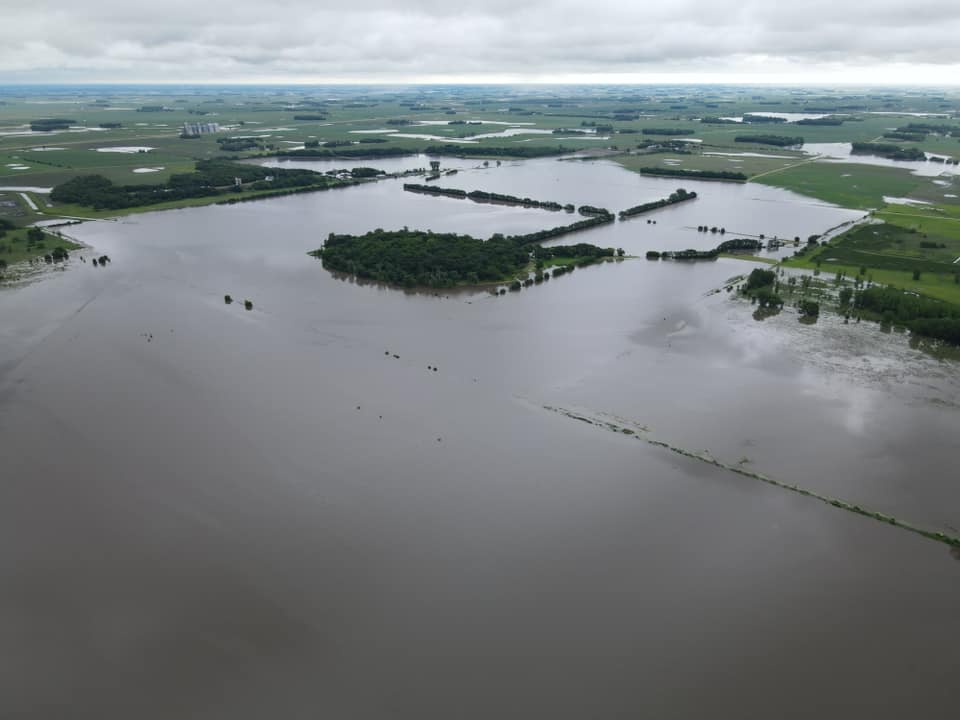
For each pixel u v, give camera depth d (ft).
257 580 191.21
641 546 203.00
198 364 317.63
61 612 181.78
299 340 346.54
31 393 290.56
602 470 236.63
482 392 290.15
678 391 289.12
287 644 172.35
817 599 183.73
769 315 375.04
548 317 376.89
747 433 257.14
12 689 160.97
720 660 167.22
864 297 380.37
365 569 194.80
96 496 225.56
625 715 154.30
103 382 300.40
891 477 230.07
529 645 171.94
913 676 162.30
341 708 156.15
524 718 153.79
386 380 301.84
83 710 156.15
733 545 202.69
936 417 266.57
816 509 216.13
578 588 188.55
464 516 215.31
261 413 274.36
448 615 180.34
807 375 302.66
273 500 222.69
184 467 239.91
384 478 233.14
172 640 173.58
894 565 193.98
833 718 152.76
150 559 199.00
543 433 258.78
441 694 159.43
